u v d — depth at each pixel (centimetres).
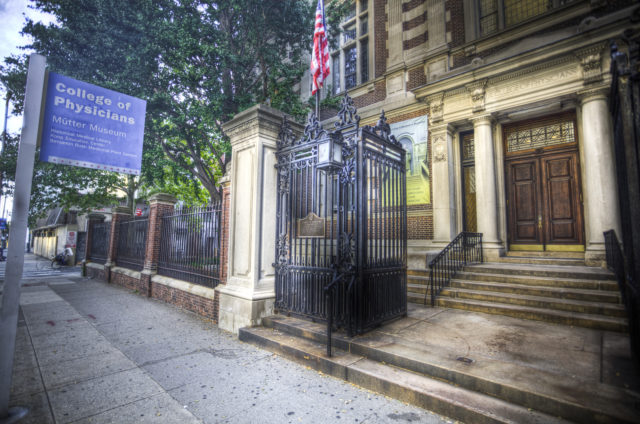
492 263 798
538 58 775
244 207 606
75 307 812
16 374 410
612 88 337
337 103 1183
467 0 960
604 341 426
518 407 288
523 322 526
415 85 1055
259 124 589
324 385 372
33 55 343
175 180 1518
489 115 862
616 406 261
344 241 480
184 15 1030
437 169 945
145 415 315
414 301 688
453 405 297
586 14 762
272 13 1060
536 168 863
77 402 340
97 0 965
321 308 509
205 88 1052
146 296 948
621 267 503
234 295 587
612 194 682
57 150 372
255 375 402
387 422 294
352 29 1309
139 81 1027
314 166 537
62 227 3172
